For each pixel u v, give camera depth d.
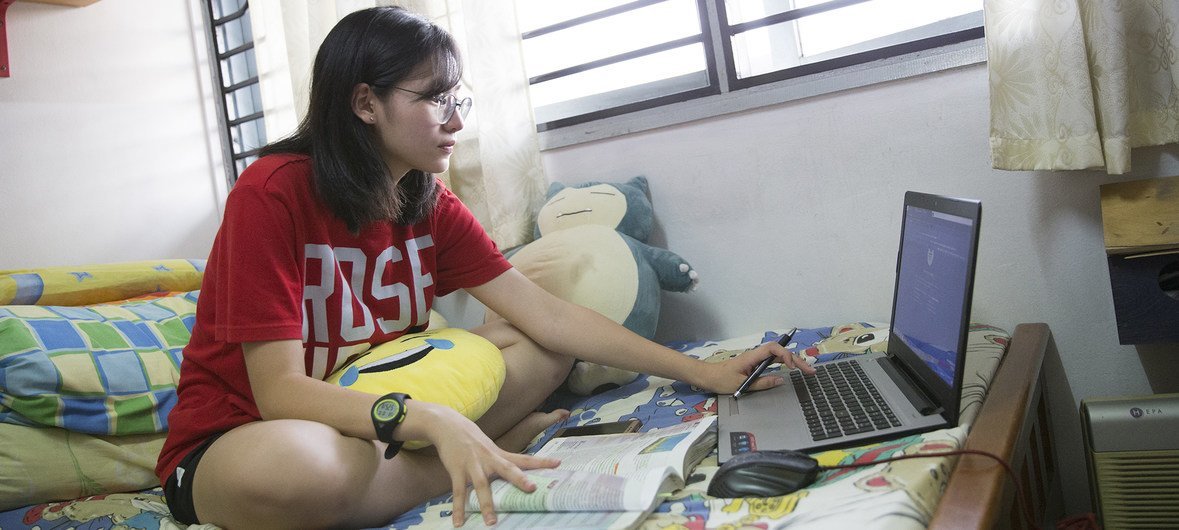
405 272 1.29
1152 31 1.28
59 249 1.96
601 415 1.32
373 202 1.14
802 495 0.78
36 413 1.30
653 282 1.62
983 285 1.51
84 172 2.02
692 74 1.87
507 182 1.85
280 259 1.07
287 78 2.14
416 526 0.92
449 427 0.93
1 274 1.56
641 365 1.30
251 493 0.93
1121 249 1.13
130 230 2.12
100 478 1.33
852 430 0.93
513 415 1.32
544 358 1.36
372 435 0.97
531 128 1.86
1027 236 1.46
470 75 1.89
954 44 1.48
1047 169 1.31
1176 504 1.00
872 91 1.57
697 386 1.27
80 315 1.46
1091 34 1.27
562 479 0.86
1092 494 1.08
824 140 1.62
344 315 1.19
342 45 1.11
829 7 1.65
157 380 1.44
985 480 0.74
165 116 2.23
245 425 1.04
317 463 0.93
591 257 1.59
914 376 1.05
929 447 0.84
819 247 1.66
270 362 1.04
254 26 2.17
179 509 1.07
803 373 1.26
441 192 1.34
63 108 1.99
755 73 1.83
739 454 0.90
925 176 1.54
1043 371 1.40
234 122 2.37
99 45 2.09
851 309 1.65
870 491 0.75
